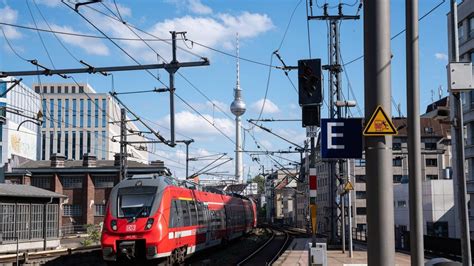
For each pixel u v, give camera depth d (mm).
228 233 36312
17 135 82875
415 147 8680
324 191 86500
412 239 8609
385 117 8102
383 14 8172
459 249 28359
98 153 107625
